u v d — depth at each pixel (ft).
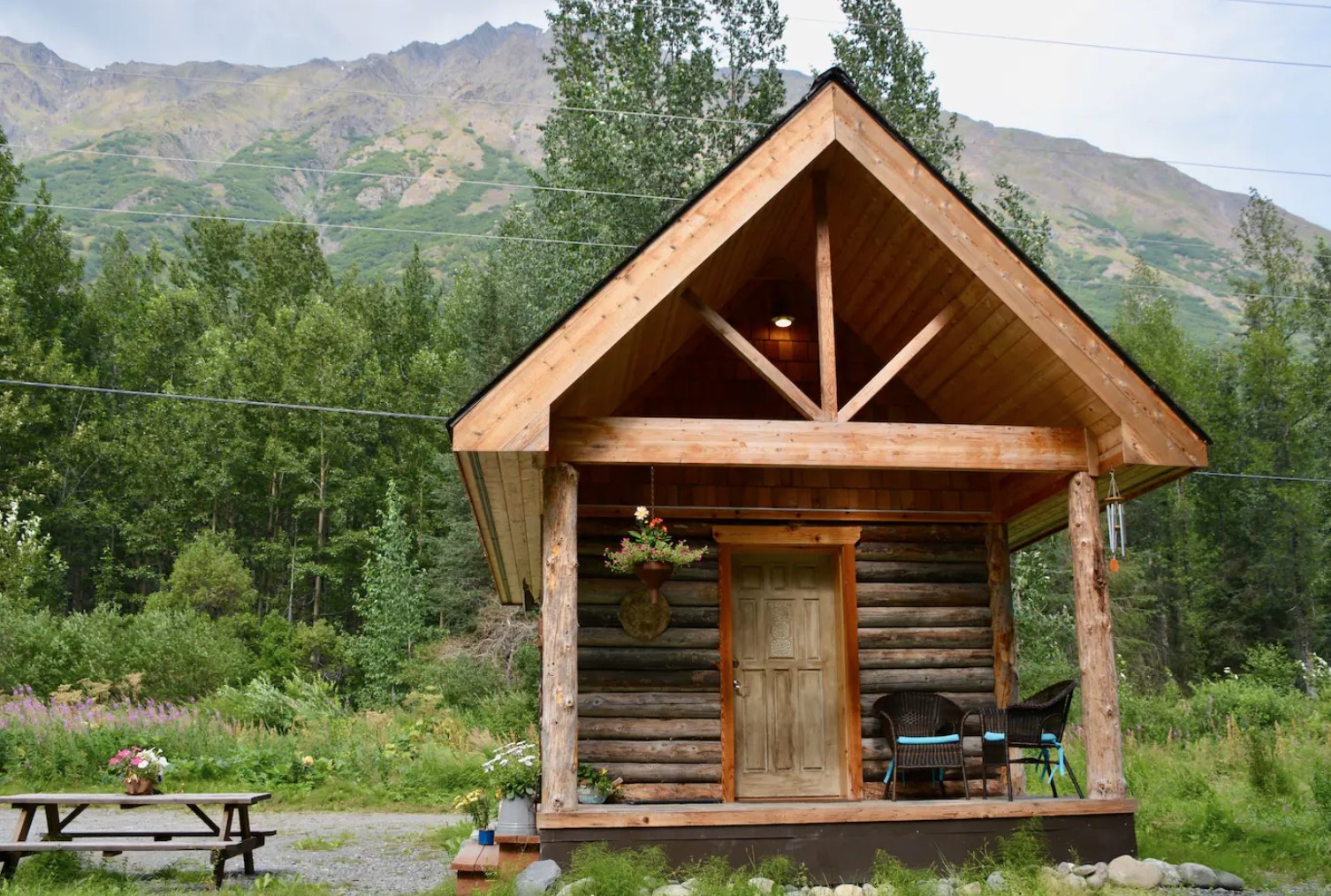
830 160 27.63
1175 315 154.61
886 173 26.13
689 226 25.29
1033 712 27.50
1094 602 26.63
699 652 31.35
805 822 24.38
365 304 143.43
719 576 31.86
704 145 80.28
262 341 128.26
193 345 134.41
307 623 123.85
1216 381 131.54
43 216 132.46
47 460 118.93
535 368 24.49
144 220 513.45
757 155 25.75
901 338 32.14
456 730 63.31
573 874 23.08
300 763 51.80
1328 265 133.08
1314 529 121.80
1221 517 123.54
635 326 24.93
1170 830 33.83
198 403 123.65
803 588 33.01
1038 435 27.25
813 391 33.35
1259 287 136.15
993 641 32.73
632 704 30.73
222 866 26.94
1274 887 25.95
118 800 27.25
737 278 32.30
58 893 24.84
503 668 84.28
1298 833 32.48
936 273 28.27
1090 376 26.12
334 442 123.75
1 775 48.24
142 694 69.51
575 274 77.87
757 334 33.55
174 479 124.06
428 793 50.70
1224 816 33.32
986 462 26.86
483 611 90.12
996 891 23.15
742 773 31.50
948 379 31.83
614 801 29.86
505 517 31.78
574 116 79.20
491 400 24.30
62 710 52.49
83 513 122.31
